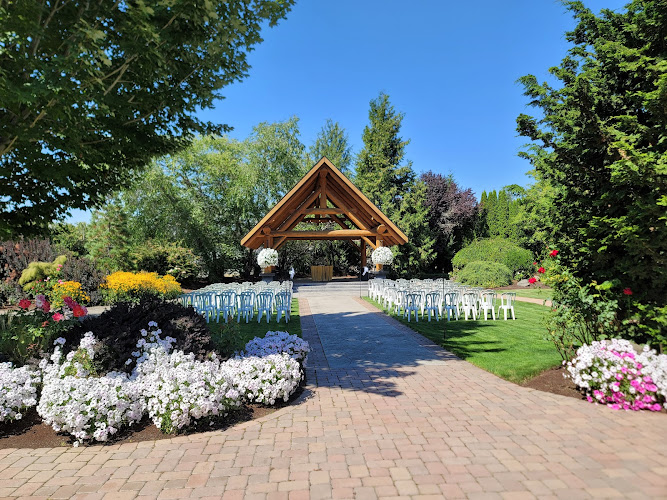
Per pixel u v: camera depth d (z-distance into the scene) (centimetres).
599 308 514
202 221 2686
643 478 291
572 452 335
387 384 547
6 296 1505
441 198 3288
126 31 473
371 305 1500
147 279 1538
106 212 1883
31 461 340
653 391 420
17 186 584
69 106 464
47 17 470
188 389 399
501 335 875
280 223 2270
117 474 313
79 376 450
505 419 414
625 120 487
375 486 286
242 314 1146
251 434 389
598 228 520
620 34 556
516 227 3028
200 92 612
